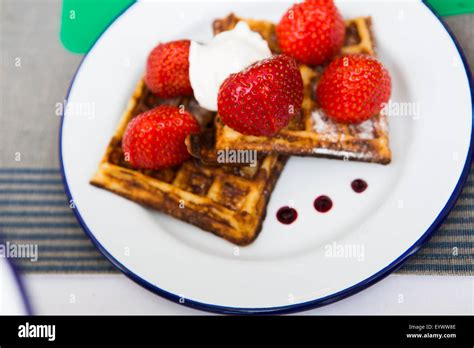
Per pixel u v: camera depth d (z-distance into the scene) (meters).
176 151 0.49
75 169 0.51
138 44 0.55
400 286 0.46
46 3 0.60
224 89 0.47
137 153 0.49
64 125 0.52
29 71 0.57
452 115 0.49
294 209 0.49
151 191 0.49
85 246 0.50
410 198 0.47
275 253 0.48
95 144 0.52
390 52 0.52
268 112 0.47
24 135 0.54
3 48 0.58
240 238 0.48
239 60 0.49
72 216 0.51
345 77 0.48
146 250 0.48
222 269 0.47
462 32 0.53
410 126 0.50
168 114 0.49
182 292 0.46
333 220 0.48
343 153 0.49
